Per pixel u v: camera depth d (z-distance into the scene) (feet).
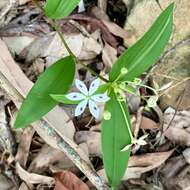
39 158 0.86
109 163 0.66
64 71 0.68
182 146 0.93
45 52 0.89
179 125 0.92
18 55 0.89
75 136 0.87
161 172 0.91
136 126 0.89
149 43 0.64
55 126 0.84
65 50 0.89
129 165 0.88
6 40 0.88
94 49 0.91
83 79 0.90
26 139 0.87
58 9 0.68
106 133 0.65
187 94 0.91
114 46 0.92
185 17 0.86
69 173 0.85
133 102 0.90
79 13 0.91
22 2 0.90
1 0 0.89
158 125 0.92
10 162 0.86
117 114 0.65
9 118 0.87
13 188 0.85
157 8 0.87
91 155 0.88
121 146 0.66
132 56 0.64
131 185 0.89
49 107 0.67
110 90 0.64
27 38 0.89
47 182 0.86
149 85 0.92
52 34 0.89
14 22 0.89
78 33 0.90
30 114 0.66
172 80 0.90
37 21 0.89
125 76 0.64
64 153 0.86
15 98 0.83
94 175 0.82
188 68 0.90
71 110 0.88
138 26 0.90
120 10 0.95
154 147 0.92
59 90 0.67
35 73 0.89
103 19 0.92
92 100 0.64
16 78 0.84
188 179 0.90
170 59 0.89
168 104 0.92
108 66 0.91
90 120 0.89
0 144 0.87
